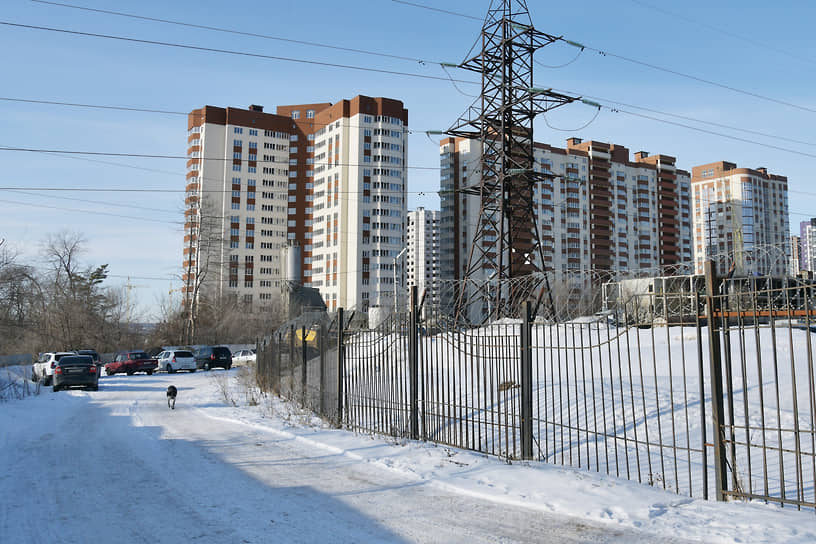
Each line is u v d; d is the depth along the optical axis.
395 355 11.89
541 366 15.70
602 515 6.06
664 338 18.02
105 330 63.28
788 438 9.05
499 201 35.00
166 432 13.11
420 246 138.00
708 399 11.12
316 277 118.56
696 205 154.25
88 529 5.92
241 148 118.88
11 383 23.16
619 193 128.38
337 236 113.19
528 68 36.59
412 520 6.15
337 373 13.59
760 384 6.20
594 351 17.19
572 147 127.56
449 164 114.69
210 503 6.89
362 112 112.44
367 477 8.21
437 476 7.99
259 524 6.06
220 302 79.75
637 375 13.96
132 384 30.58
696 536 5.34
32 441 11.84
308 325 18.02
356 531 5.80
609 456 8.99
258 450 10.56
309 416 14.14
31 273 49.47
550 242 118.31
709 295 6.70
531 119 36.62
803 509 6.03
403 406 12.59
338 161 114.56
